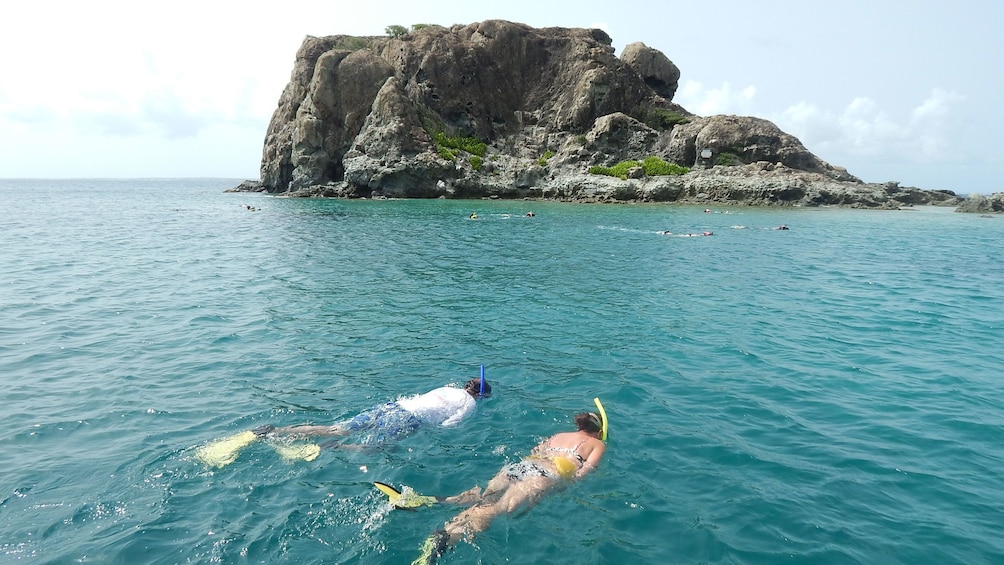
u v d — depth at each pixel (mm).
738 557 4805
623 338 11258
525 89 69562
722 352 10477
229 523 5156
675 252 23812
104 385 8461
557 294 15242
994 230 35438
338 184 58594
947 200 59875
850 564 4719
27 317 12297
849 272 19812
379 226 33219
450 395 7707
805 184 53594
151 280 16672
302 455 6387
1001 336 11820
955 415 7766
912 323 12828
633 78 69625
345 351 10195
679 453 6637
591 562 4730
